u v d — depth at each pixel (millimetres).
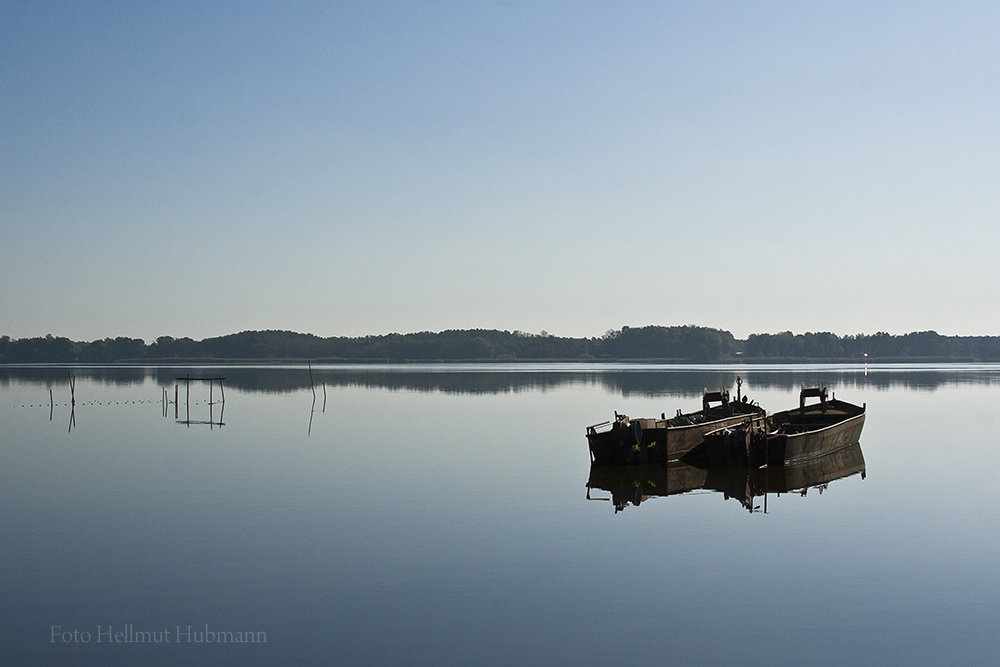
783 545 20266
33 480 29625
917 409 62750
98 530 21766
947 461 34469
